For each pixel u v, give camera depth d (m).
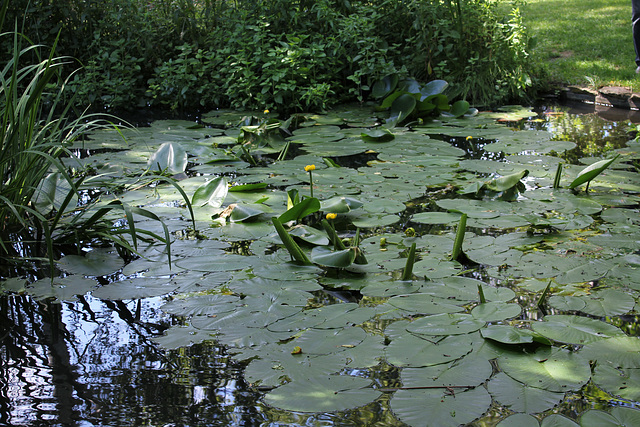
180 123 5.76
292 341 1.92
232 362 1.82
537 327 1.97
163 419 1.55
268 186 3.71
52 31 6.94
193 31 7.29
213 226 3.04
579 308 2.10
